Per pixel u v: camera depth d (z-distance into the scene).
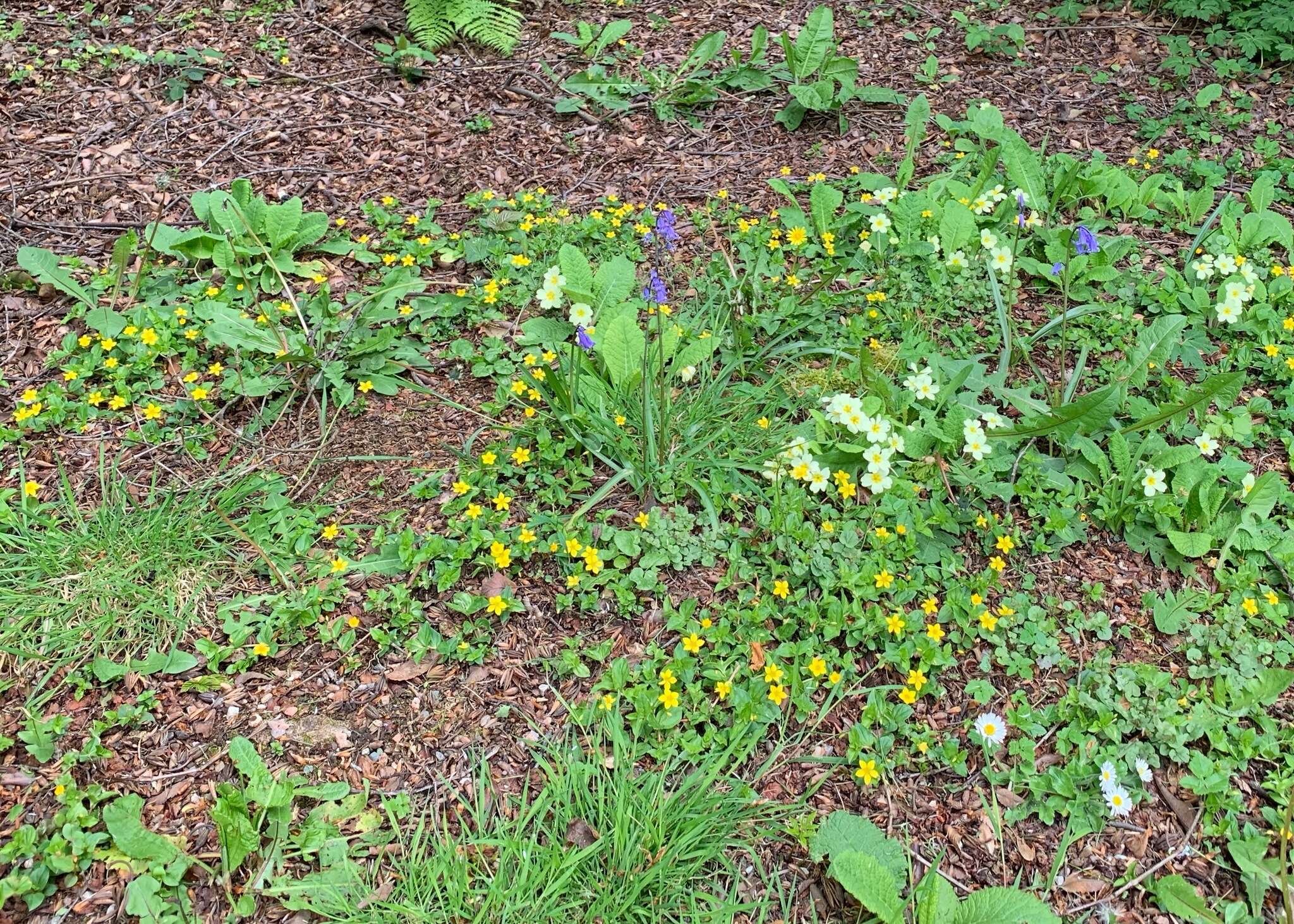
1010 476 1.29
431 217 1.62
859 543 1.21
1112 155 1.83
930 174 1.77
